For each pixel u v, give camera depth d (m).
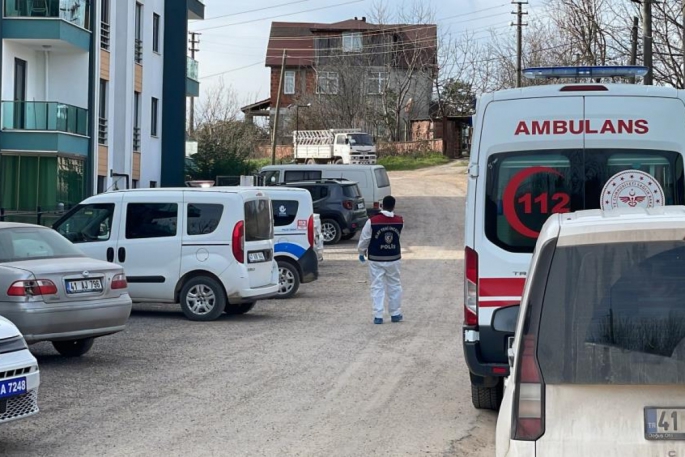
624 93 8.02
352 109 76.75
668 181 7.95
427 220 39.22
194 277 15.33
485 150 8.17
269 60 86.31
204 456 7.43
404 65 77.88
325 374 10.98
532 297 4.32
